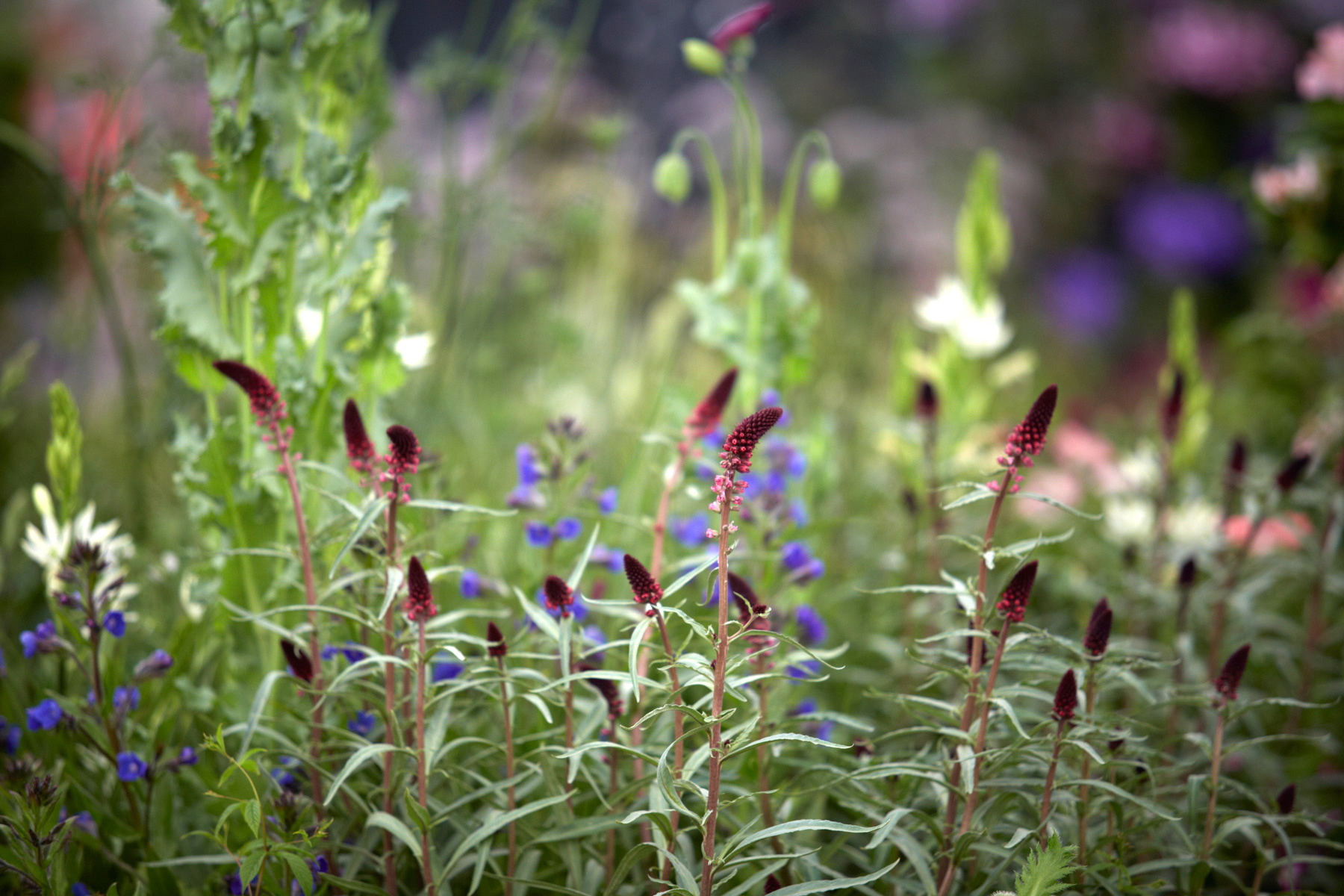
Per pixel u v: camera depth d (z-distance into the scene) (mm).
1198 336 6656
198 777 1915
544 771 1790
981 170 2566
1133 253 7121
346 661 1877
